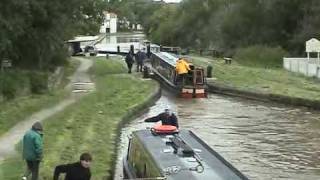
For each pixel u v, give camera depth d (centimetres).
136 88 4206
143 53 5603
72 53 8350
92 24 5697
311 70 4888
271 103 3988
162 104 3916
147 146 1509
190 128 3036
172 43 10900
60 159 1895
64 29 4478
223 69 5634
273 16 7681
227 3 9638
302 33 6850
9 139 2212
